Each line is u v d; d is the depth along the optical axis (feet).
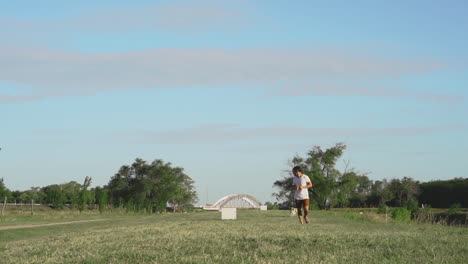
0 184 262.47
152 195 394.52
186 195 486.38
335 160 287.07
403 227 67.46
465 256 32.22
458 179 293.23
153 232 54.70
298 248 36.19
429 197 295.48
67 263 33.32
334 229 55.16
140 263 31.71
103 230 68.33
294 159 305.53
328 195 284.20
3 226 117.19
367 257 31.73
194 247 37.86
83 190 242.78
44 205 276.21
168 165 403.34
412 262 29.78
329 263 29.48
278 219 88.79
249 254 33.94
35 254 40.06
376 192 326.24
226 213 94.89
